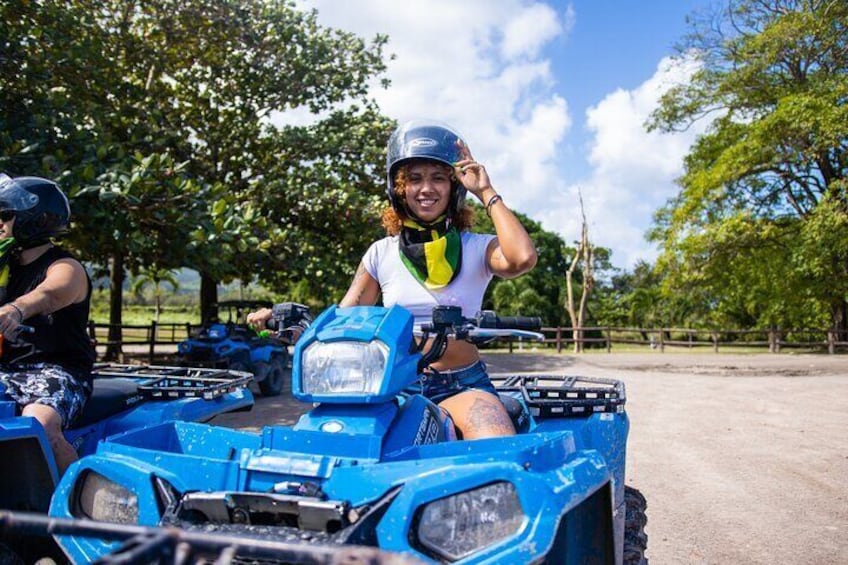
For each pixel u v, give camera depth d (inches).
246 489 92.9
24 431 122.3
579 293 1454.2
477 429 116.3
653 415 401.1
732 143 1109.7
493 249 135.0
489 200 129.2
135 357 708.7
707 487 245.1
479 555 82.4
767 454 297.4
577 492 88.4
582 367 735.7
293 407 433.4
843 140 967.6
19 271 146.5
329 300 574.6
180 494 93.5
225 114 660.1
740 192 1071.0
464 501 85.5
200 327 578.2
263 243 393.4
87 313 149.0
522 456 89.7
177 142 543.2
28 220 141.9
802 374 687.7
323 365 103.6
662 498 231.5
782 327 1184.2
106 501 98.0
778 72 1078.4
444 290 134.6
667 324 1459.2
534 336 109.1
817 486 246.7
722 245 1019.3
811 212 1028.5
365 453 95.2
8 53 380.8
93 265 677.3
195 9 573.9
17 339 133.4
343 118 673.6
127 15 563.2
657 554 179.0
